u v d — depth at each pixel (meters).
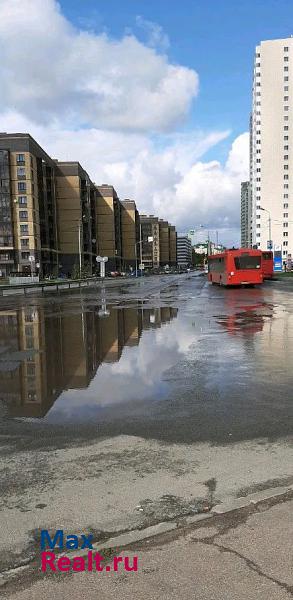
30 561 2.88
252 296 28.22
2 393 6.99
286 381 7.25
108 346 11.08
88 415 5.79
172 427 5.28
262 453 4.48
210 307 20.81
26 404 6.36
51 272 103.94
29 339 12.74
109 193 143.50
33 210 93.44
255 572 2.69
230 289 37.38
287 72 120.69
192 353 9.80
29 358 9.86
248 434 5.01
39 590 2.61
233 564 2.76
